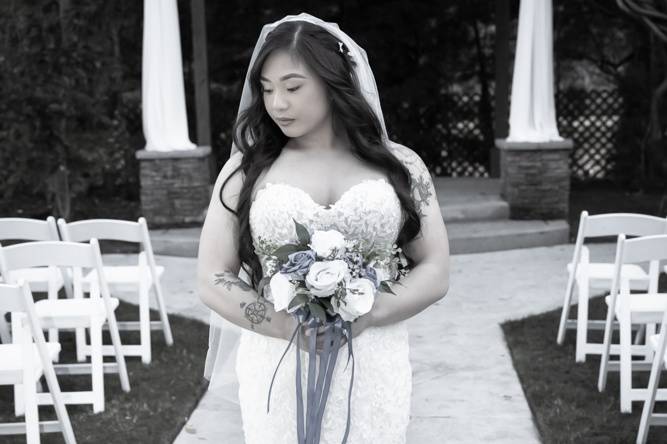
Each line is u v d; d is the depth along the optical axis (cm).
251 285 271
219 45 1273
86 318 452
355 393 256
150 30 874
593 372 500
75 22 934
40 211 1012
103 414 448
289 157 261
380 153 257
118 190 1156
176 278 750
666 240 435
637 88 1184
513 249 848
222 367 310
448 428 430
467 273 758
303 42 244
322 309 235
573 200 1078
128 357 542
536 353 534
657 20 959
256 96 259
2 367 378
